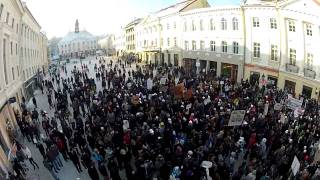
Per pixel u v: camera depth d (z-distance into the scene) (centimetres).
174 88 2150
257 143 1419
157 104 1841
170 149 1316
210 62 3850
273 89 2530
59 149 1528
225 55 3547
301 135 1459
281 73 2828
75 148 1487
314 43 2441
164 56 5000
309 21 2445
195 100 1922
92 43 13038
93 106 1930
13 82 2383
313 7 2383
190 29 4122
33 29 4166
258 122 1558
